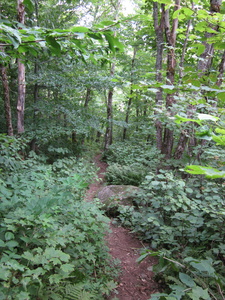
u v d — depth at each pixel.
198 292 1.30
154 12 6.36
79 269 2.91
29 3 1.76
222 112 2.05
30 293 1.97
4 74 6.13
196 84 1.64
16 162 4.04
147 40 8.20
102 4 11.48
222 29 1.58
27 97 9.94
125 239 4.56
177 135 5.92
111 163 11.03
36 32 1.38
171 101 4.50
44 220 2.34
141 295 3.00
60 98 9.49
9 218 2.47
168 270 3.10
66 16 8.63
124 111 18.00
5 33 1.39
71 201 3.71
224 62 3.28
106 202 5.93
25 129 7.87
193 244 3.74
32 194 3.21
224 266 2.89
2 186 2.88
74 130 8.48
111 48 1.48
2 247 2.25
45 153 9.44
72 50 1.96
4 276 1.71
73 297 2.22
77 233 2.95
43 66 8.12
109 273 3.25
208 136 0.73
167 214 4.40
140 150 10.26
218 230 3.45
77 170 5.48
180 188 3.79
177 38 5.39
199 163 4.13
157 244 4.08
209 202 3.61
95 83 7.92
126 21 1.30
